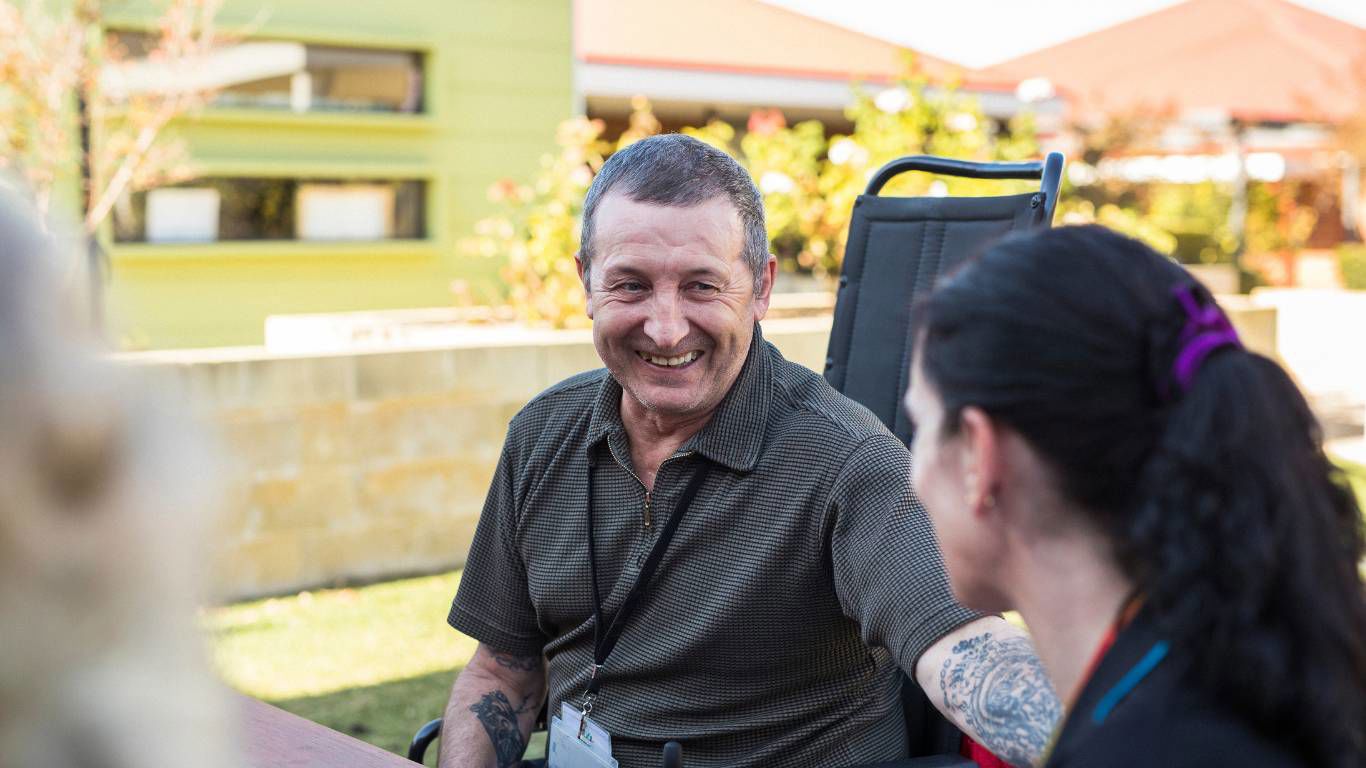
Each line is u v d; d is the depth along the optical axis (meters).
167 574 0.52
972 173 2.32
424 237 8.01
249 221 7.39
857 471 1.77
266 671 3.96
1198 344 0.88
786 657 1.85
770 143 7.11
